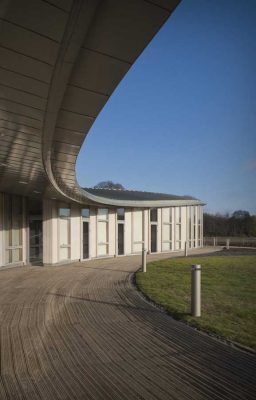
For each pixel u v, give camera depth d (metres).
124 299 8.51
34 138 6.65
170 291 9.36
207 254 23.19
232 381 3.94
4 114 5.41
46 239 16.91
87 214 19.92
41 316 6.88
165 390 3.75
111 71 4.04
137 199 23.88
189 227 28.83
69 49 3.54
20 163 9.18
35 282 11.36
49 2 2.87
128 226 23.00
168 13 3.04
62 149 7.56
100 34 3.35
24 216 17.39
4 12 3.02
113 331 5.86
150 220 24.72
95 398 3.60
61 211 17.91
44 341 5.38
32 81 4.26
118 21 3.16
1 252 15.07
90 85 4.37
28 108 5.11
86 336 5.60
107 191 27.34
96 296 8.90
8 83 4.37
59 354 4.83
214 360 4.55
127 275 12.91
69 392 3.74
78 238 19.09
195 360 4.56
